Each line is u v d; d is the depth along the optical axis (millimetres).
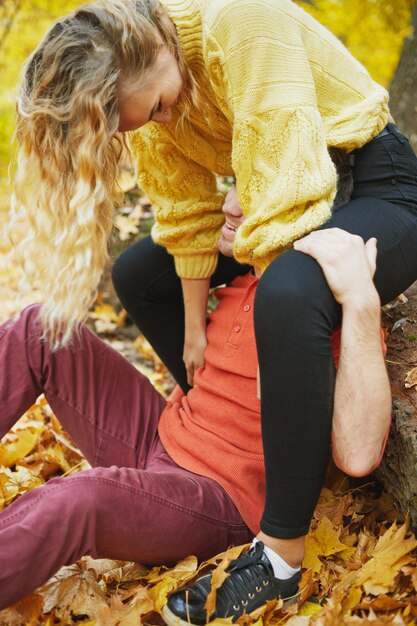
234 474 1526
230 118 1561
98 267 1529
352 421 1355
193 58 1522
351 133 1513
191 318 1878
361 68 1608
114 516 1356
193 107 1613
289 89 1419
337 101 1539
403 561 1404
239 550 1433
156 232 1844
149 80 1447
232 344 1645
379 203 1544
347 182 1567
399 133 1609
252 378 1597
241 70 1432
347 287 1353
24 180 1476
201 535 1462
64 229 1466
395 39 4215
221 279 1999
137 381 1768
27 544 1274
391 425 1626
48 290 1527
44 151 1432
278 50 1431
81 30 1380
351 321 1354
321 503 1742
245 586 1361
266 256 1469
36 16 4613
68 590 1469
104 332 3098
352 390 1355
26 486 1962
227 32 1438
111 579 1567
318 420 1334
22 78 1432
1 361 1641
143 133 1747
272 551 1389
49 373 1671
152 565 1583
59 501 1312
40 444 2217
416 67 3365
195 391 1716
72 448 2207
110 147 1470
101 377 1714
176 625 1345
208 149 1723
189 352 1898
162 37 1469
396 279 1521
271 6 1454
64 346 1670
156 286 1956
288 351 1312
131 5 1449
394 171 1574
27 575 1283
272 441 1357
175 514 1421
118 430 1695
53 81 1381
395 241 1499
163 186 1798
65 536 1306
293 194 1388
